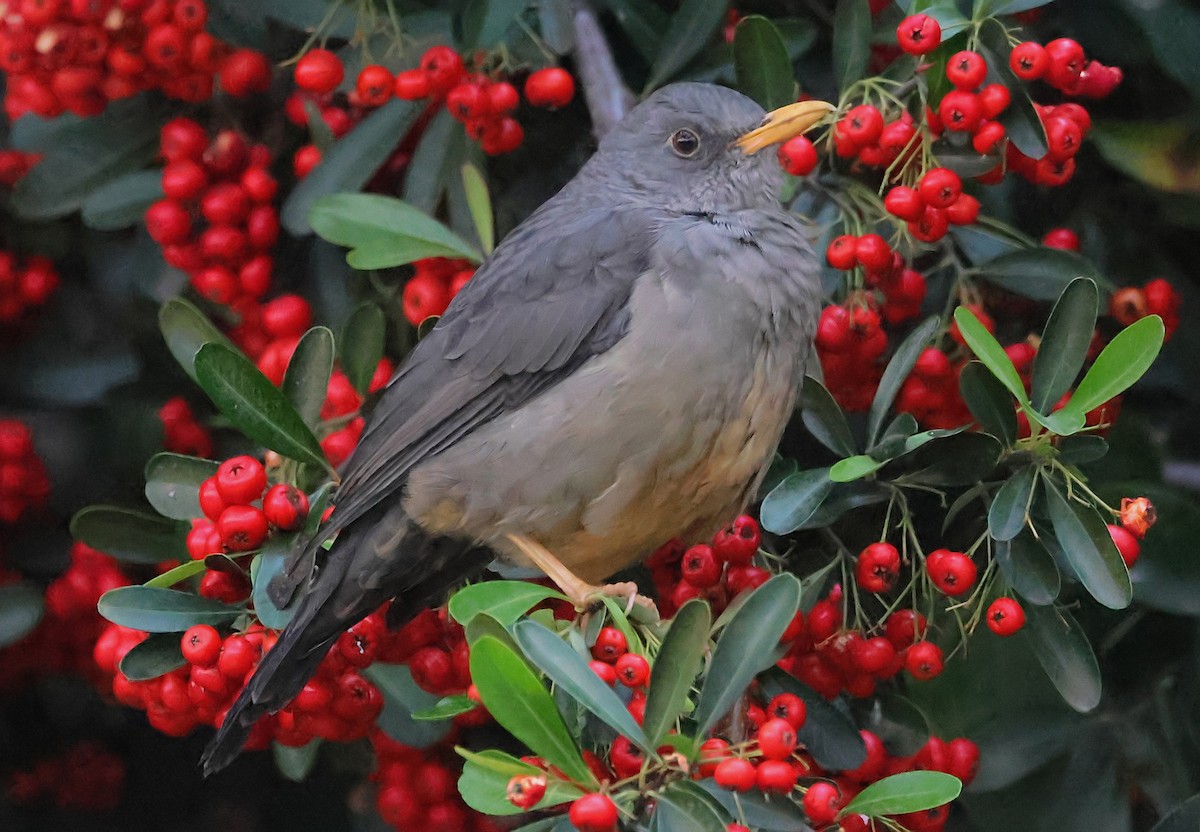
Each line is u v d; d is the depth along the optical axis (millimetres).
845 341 8586
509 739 9070
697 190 8906
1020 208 9633
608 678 6883
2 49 8789
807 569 8531
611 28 10078
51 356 9680
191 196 9016
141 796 10414
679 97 9055
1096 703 7801
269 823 10328
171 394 9727
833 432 8227
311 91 9016
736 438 8266
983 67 8055
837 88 8984
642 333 8102
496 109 8844
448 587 8742
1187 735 9055
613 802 6328
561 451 8156
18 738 10297
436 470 8328
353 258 8516
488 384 8391
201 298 9594
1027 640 8977
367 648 8219
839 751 7797
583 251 8406
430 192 9117
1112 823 9219
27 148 9453
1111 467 9109
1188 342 9469
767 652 6594
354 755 10086
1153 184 9000
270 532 7758
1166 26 8938
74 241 9734
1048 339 7680
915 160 8602
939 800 6645
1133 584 8766
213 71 9008
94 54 8812
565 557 8625
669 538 8672
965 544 8383
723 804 6543
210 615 7762
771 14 9906
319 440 8695
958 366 8961
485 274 8641
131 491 9586
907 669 8602
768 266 8297
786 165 8664
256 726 8453
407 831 9102
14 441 9414
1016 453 7723
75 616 9414
